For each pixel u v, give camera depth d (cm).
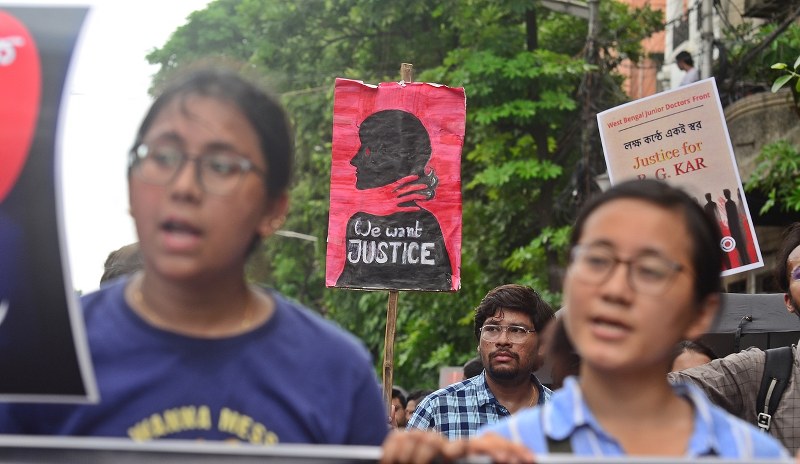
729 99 1476
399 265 639
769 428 461
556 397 256
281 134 270
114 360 258
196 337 260
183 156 255
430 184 643
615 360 244
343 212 646
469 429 589
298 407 260
